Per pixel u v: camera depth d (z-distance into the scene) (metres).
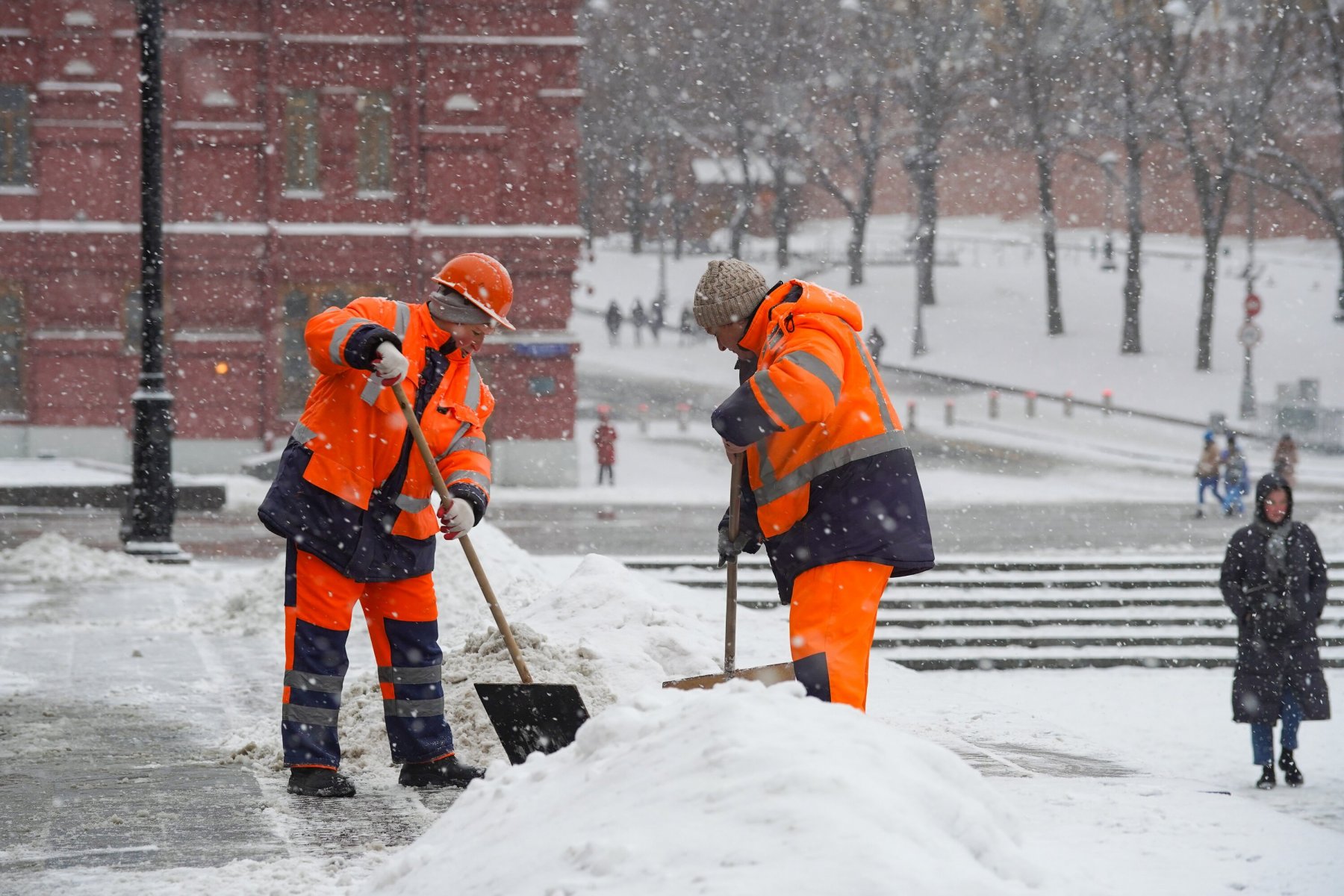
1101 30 73.19
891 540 6.68
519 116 50.50
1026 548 30.69
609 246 116.06
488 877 4.34
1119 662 21.27
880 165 114.44
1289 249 97.50
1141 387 70.62
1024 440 60.03
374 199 50.56
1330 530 32.12
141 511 23.78
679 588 18.75
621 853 4.00
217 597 16.97
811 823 3.89
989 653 21.33
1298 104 69.69
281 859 5.98
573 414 50.47
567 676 9.10
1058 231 108.06
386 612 7.86
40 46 49.66
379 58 50.38
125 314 50.41
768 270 98.44
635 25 89.06
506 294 7.91
